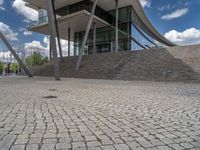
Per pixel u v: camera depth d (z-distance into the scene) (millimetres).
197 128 4258
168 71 18609
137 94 9203
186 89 11312
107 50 37844
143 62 22031
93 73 24328
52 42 19562
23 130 4008
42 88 11555
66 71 27828
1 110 5711
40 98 7855
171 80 17234
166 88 11820
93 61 27875
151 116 5219
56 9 36625
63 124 4441
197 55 19375
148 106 6469
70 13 33969
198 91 10383
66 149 3150
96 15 34656
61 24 35969
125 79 20219
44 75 31031
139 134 3865
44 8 34969
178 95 8930
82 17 32125
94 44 35562
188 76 16906
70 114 5328
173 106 6492
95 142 3443
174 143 3445
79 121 4688
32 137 3635
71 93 9383
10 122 4539
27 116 5070
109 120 4805
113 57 26781
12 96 8328
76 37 42375
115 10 36656
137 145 3344
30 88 11539
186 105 6664
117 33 33750
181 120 4863
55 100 7426
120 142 3461
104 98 7980
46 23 34344
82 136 3719
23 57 66000
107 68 24219
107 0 33094
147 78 18953
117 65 23859
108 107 6273
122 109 6004
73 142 3430
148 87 12453
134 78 19859
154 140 3568
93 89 11164
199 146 3332
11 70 68875
